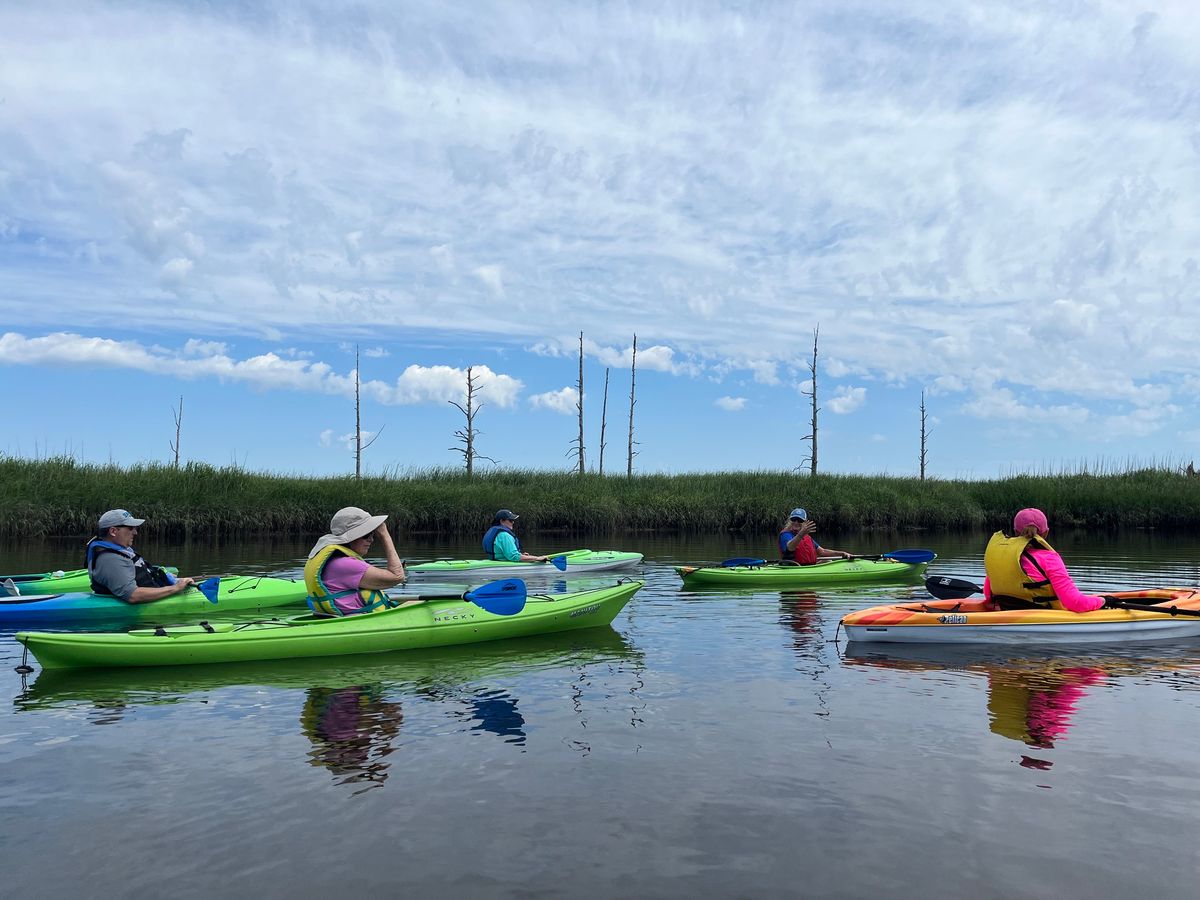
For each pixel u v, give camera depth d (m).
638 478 29.09
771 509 24.36
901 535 23.84
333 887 2.91
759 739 4.52
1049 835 3.30
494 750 4.35
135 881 2.96
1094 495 24.61
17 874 3.01
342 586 7.12
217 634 6.58
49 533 19.31
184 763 4.20
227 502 20.81
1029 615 7.26
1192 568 13.13
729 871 3.01
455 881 2.94
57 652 6.25
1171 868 3.03
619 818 3.46
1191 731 4.65
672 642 7.44
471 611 7.41
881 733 4.62
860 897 2.83
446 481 26.28
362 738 4.58
